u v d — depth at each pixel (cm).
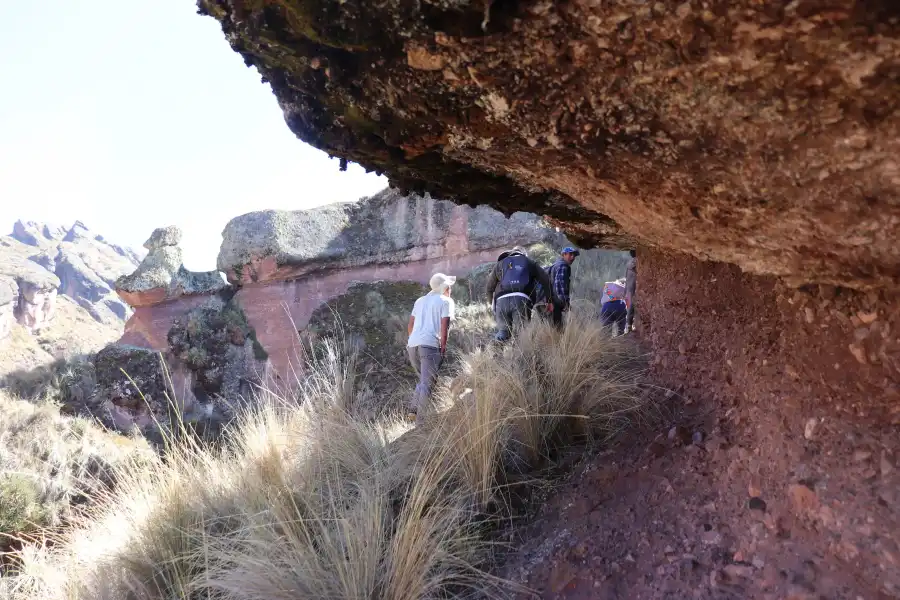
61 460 749
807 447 171
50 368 1124
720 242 168
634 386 290
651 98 127
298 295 1225
